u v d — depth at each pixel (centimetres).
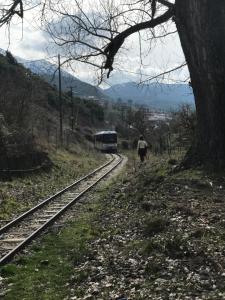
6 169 2955
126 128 11988
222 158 1858
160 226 1262
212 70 1858
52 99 9994
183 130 3356
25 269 1116
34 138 4097
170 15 2019
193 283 858
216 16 1831
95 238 1391
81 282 987
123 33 2086
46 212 1941
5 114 4141
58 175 3675
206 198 1503
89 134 10512
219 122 1881
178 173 1917
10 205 2083
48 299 900
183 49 1925
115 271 1011
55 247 1335
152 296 834
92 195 2533
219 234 1105
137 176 2514
